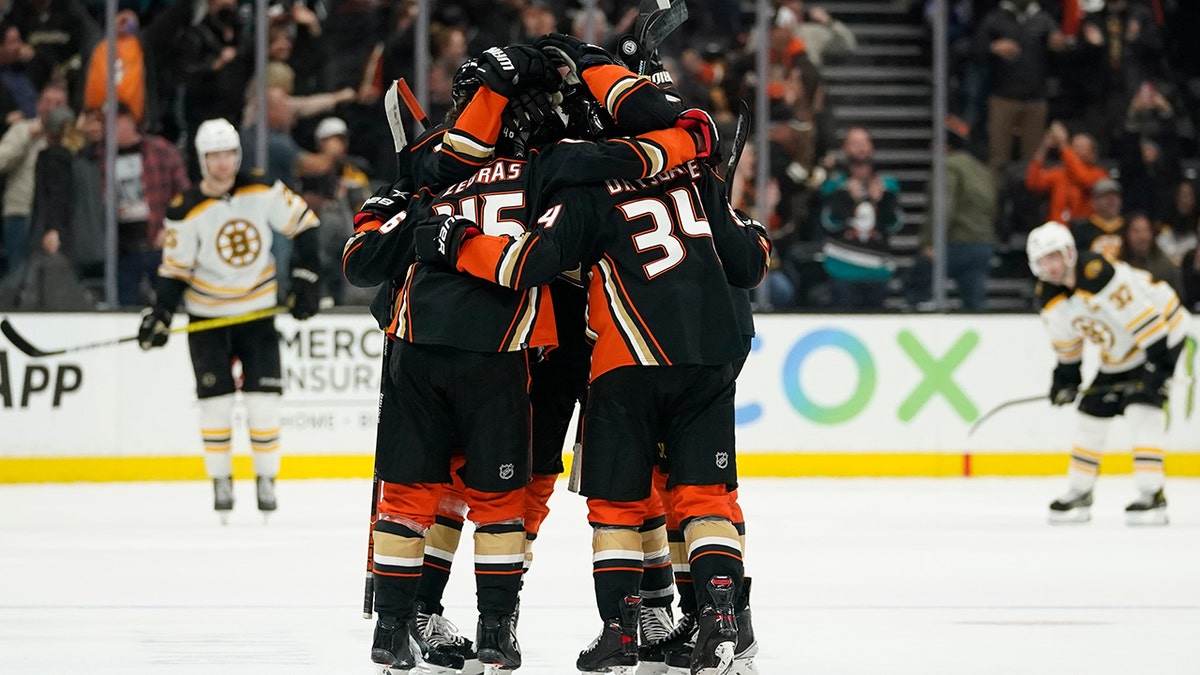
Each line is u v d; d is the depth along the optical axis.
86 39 41.28
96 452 39.34
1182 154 47.16
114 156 39.94
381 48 43.19
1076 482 32.34
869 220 43.03
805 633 19.19
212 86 42.22
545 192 15.06
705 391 15.03
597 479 14.88
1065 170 44.84
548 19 43.72
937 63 42.16
